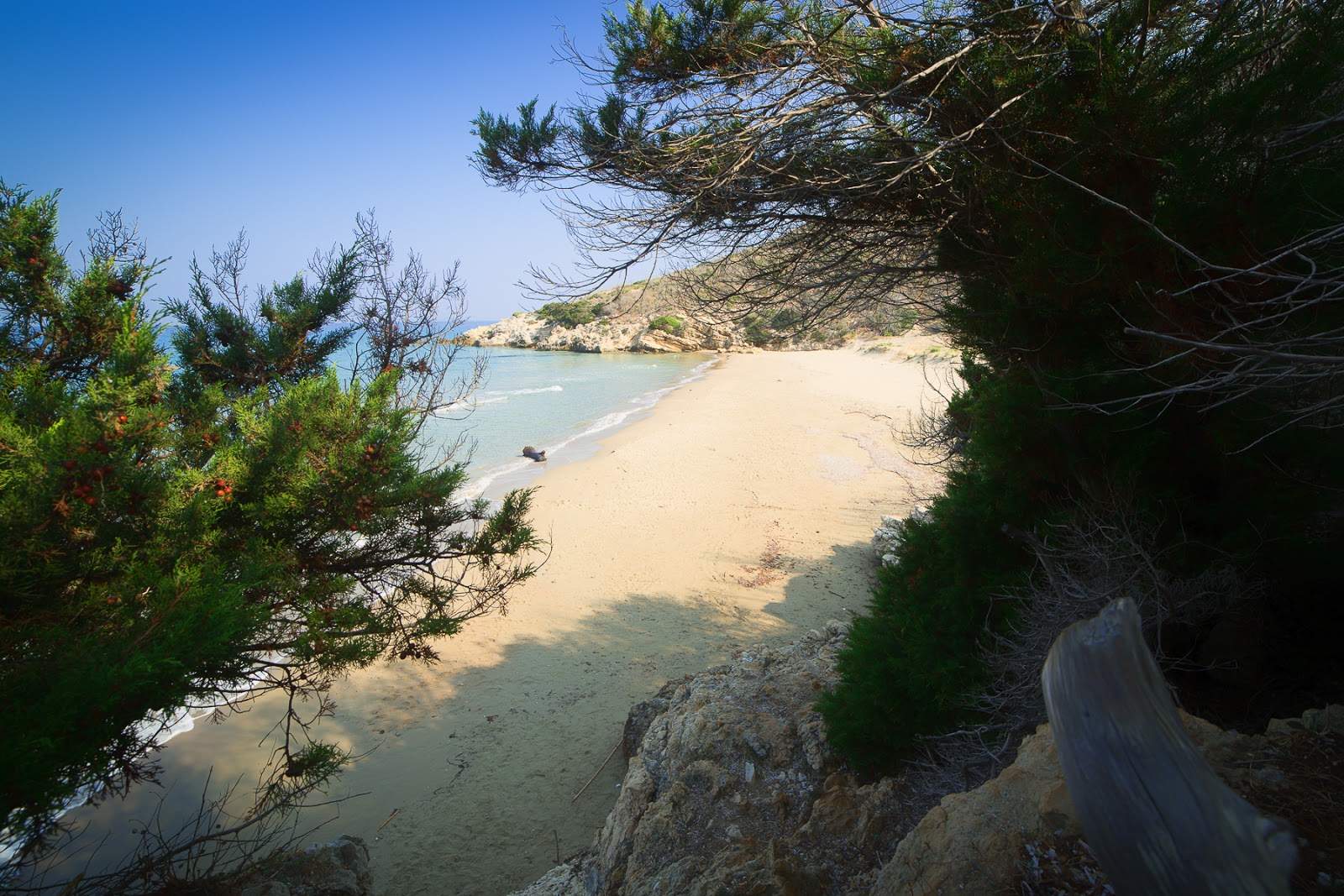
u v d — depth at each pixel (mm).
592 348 84688
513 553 7188
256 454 5695
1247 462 4984
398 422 6176
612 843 6492
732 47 5359
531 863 8156
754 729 6902
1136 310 5160
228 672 5250
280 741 10477
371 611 6484
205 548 5105
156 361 5262
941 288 6855
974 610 5805
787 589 15023
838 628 9492
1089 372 5297
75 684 3680
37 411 4789
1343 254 3943
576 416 38469
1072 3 4918
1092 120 4773
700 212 5512
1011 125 5031
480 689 11727
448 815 8969
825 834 5250
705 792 6355
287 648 5922
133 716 3996
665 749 7352
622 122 5523
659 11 5402
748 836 5762
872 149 5559
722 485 22609
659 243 5652
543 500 21172
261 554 5363
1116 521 4898
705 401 40906
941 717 5660
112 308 5992
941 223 5945
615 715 10914
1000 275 5902
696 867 5418
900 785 5551
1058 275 5129
